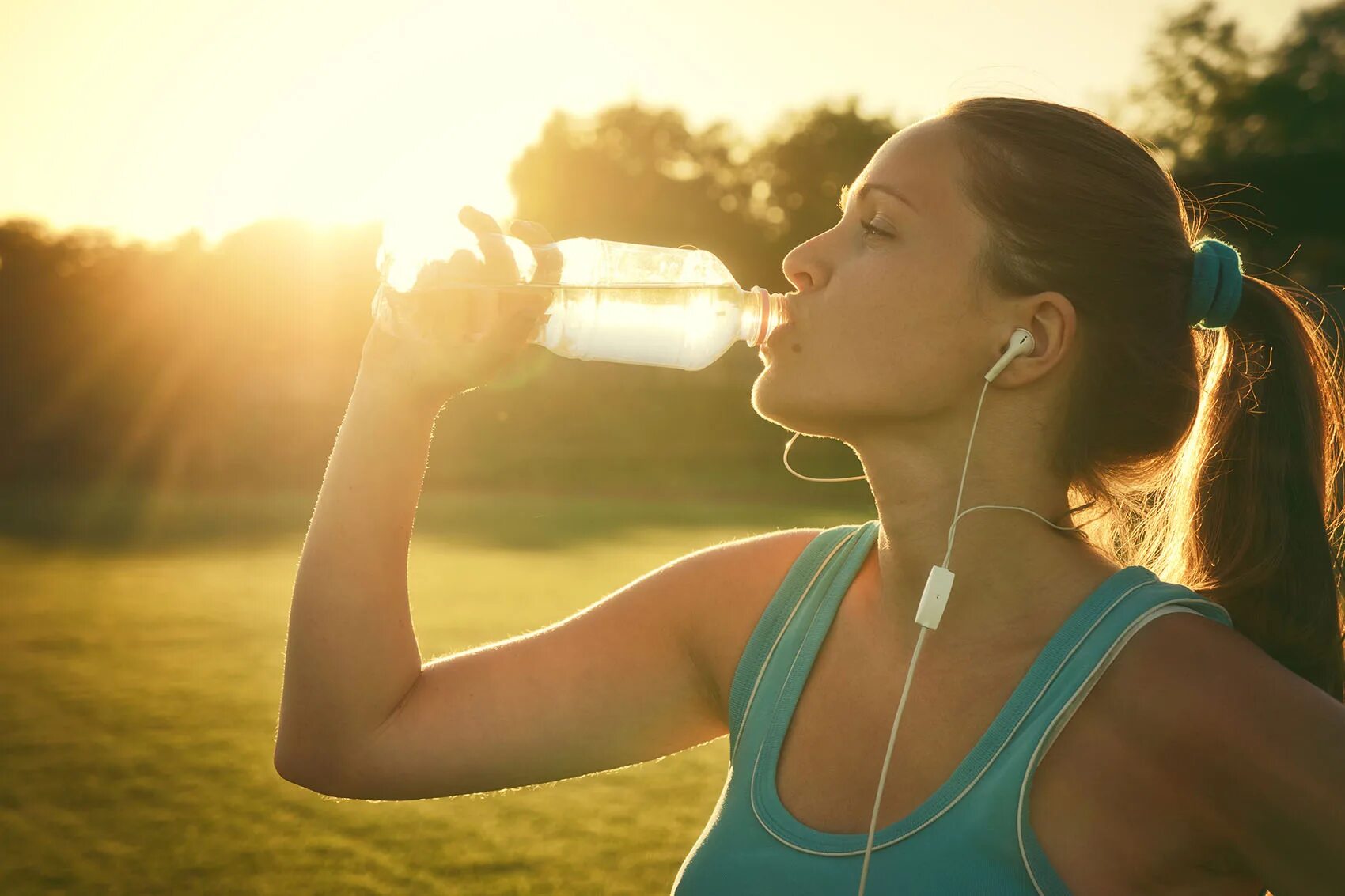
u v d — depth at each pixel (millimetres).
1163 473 1328
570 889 3951
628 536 17844
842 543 1350
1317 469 1304
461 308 1389
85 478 35875
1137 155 1245
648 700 1405
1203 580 1334
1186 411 1254
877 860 1085
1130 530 1403
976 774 1079
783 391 1245
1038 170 1191
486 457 36750
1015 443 1205
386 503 1378
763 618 1322
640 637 1415
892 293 1203
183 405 37625
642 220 65250
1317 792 947
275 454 36812
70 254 43531
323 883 4008
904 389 1200
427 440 1411
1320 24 43031
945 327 1198
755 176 65188
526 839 4480
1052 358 1179
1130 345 1209
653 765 5582
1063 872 1045
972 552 1189
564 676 1401
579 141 67125
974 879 1047
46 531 18781
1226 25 43125
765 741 1241
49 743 5766
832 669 1250
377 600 1363
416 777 1370
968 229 1198
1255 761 979
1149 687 1049
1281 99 41938
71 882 4004
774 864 1143
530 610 10086
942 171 1217
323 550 1369
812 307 1245
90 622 9594
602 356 1699
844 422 1237
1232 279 1256
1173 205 1262
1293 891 985
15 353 37250
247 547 16297
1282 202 37188
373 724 1363
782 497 29266
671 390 41406
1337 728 964
